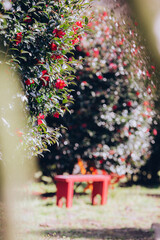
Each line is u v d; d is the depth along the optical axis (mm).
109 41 8031
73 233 5727
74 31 3674
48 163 9320
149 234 5906
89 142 8531
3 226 4355
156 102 4836
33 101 3504
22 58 3213
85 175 8164
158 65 3625
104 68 8242
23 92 3268
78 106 8406
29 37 3180
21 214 6023
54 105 3723
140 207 8172
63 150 8547
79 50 8055
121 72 8070
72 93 8344
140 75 4309
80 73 8203
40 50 3352
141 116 8641
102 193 8125
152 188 10859
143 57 3729
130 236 5754
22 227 4863
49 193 9023
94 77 8352
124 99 8539
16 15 3178
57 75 3627
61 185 7703
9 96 3164
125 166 9266
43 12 3350
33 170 8914
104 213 7426
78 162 8922
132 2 3096
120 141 8703
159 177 11773
